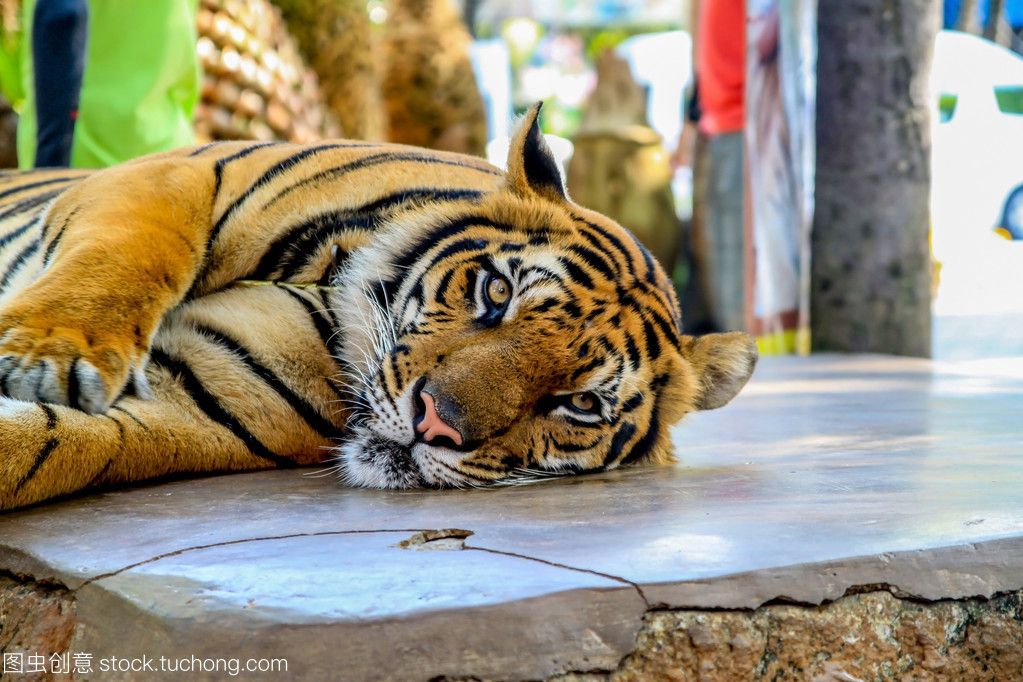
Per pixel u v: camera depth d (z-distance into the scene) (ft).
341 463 11.09
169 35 18.07
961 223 30.42
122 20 17.80
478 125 39.88
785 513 8.70
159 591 6.73
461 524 8.32
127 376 9.97
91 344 9.75
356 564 7.13
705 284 37.76
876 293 26.76
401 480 10.19
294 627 6.25
